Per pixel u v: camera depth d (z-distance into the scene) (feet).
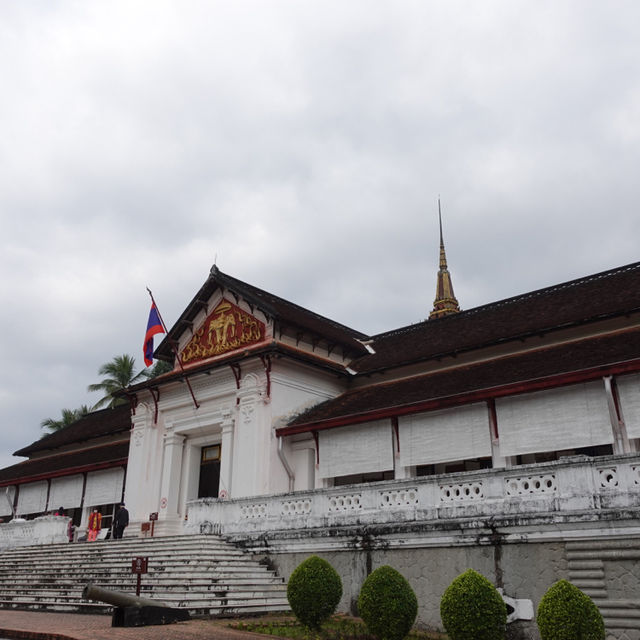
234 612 50.26
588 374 60.18
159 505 90.89
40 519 90.38
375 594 40.40
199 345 95.91
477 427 67.46
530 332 77.71
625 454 43.42
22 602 59.11
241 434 83.61
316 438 79.46
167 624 43.70
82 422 140.67
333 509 57.67
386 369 88.89
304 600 43.24
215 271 93.09
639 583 40.68
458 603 36.14
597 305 77.71
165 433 94.53
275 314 85.10
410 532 50.67
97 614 51.70
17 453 139.13
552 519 44.39
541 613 34.19
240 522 63.87
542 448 62.54
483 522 47.16
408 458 71.31
